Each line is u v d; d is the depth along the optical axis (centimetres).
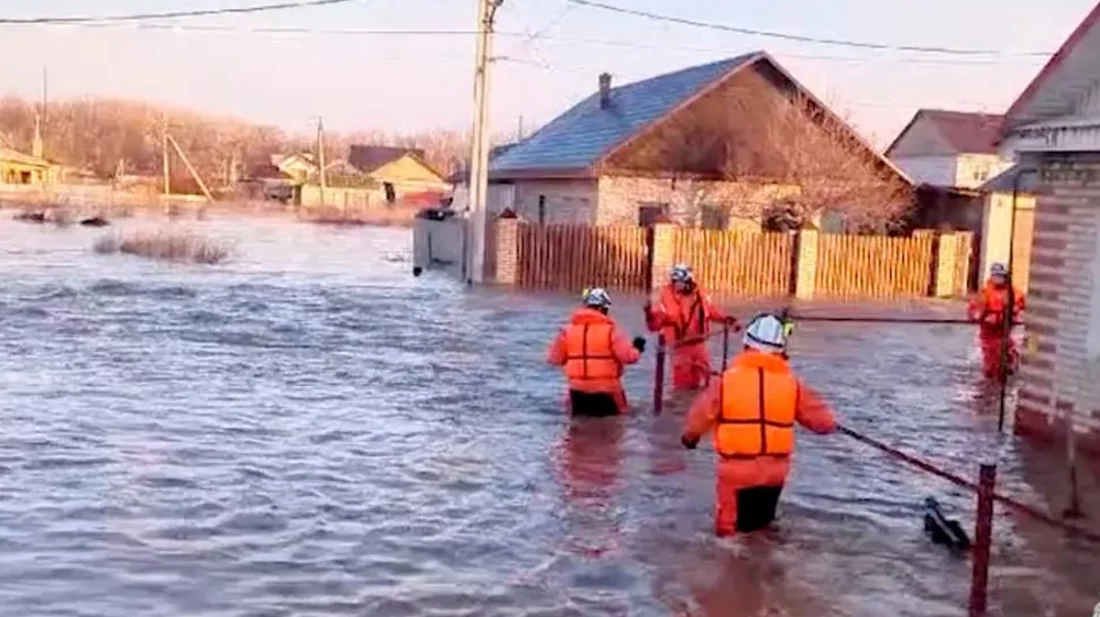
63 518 782
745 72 3594
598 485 924
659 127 3506
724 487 789
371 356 1662
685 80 3762
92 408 1172
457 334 1966
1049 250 1158
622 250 3108
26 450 973
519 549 756
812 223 3403
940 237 3309
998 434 1231
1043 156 1159
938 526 802
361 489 893
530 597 668
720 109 3572
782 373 786
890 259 3294
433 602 654
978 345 2148
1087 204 1101
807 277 3216
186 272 3061
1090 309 1097
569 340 1199
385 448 1041
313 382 1407
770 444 782
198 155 12462
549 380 1471
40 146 11869
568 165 3653
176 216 6756
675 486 927
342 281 2980
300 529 782
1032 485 993
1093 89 1068
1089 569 750
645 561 738
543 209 3941
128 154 12938
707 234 3156
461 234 3184
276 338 1831
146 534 755
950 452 1129
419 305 2442
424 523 807
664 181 3506
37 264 3142
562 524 815
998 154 1182
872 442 799
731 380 782
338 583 679
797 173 3556
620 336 1200
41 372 1401
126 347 1658
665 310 1373
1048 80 1067
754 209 3559
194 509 818
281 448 1024
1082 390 1105
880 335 2275
